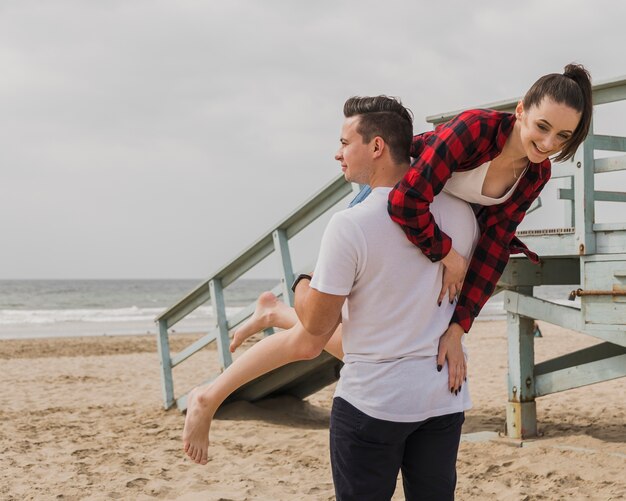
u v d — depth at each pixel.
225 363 7.37
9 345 20.19
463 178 2.14
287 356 2.20
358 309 2.04
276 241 6.50
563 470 4.69
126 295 84.62
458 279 2.10
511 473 4.73
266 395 7.85
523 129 2.04
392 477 2.09
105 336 25.97
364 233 1.98
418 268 2.03
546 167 2.22
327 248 2.00
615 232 4.76
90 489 4.81
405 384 2.01
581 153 4.88
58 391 10.42
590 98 2.02
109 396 9.87
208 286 7.59
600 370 5.25
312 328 2.04
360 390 2.03
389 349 2.02
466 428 6.62
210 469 5.34
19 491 4.78
